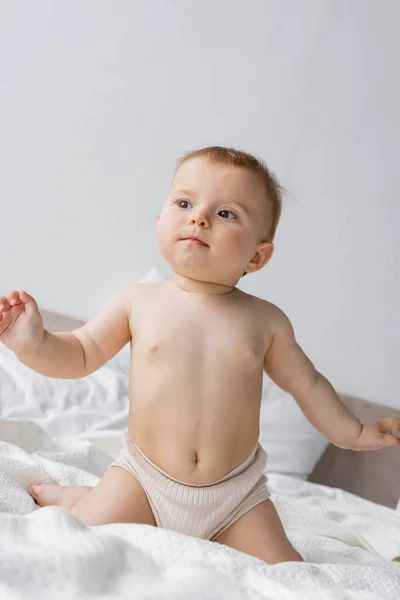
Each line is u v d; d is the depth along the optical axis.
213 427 1.11
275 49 2.44
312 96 2.42
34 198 2.62
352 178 2.42
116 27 2.52
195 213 1.13
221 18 2.47
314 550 1.29
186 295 1.17
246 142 2.46
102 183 2.56
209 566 0.85
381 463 2.23
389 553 1.47
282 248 2.46
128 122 2.54
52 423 1.94
